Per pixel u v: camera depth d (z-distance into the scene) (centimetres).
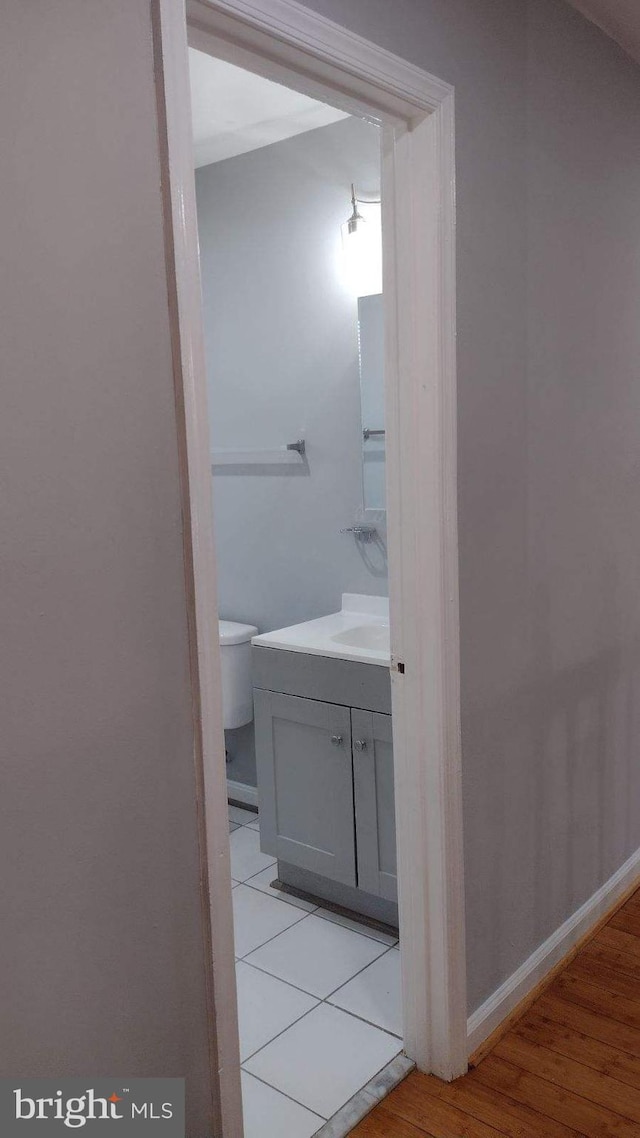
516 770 212
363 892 259
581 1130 178
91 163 105
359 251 278
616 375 248
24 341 100
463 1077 195
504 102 188
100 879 113
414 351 174
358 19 147
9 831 102
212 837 125
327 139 282
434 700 181
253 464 325
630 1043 204
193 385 117
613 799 264
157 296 114
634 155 249
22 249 99
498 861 207
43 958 107
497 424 193
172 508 118
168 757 120
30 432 101
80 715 109
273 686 264
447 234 170
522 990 219
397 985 228
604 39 229
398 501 183
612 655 257
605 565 249
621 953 242
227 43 132
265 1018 216
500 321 191
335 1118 182
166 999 122
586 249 226
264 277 310
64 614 106
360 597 300
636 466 264
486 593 194
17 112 98
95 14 105
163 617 118
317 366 300
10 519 100
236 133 287
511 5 189
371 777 241
